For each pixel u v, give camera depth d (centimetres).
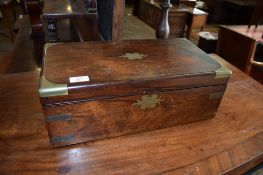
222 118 73
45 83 52
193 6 329
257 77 193
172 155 58
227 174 56
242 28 194
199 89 64
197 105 67
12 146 56
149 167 54
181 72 62
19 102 70
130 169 53
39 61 126
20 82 80
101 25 129
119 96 56
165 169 54
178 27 294
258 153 61
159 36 91
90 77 55
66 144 58
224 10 416
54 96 50
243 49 174
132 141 61
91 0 105
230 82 92
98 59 65
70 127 56
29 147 56
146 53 72
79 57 65
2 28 303
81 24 138
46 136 60
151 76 58
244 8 376
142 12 368
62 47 71
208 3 402
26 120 64
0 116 65
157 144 61
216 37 221
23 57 130
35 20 152
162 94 60
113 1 95
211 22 416
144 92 58
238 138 65
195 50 77
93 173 52
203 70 64
